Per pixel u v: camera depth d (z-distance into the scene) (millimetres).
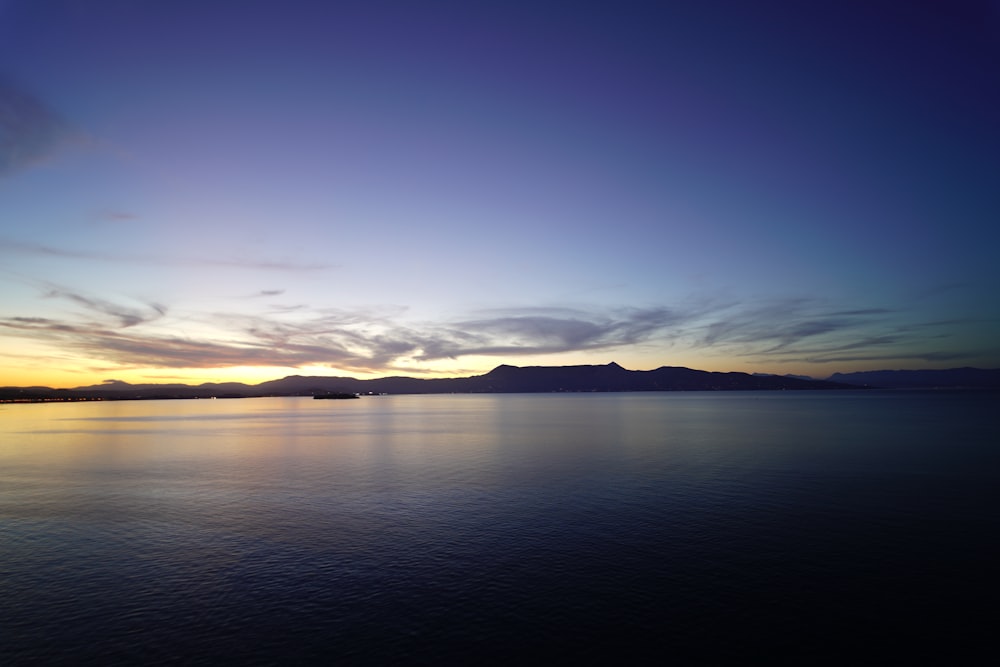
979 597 22062
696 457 59938
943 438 77625
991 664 17469
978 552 27156
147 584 24141
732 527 31578
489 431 103125
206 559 27281
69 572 25656
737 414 150000
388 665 17672
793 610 21094
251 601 22328
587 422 124500
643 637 19203
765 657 17938
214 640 19281
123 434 103500
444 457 64000
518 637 19281
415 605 21797
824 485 43094
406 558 27031
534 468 54031
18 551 28734
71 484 47656
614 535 30312
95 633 19844
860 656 17969
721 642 18844
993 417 124562
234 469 56031
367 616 20938
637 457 60688
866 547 27969
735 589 23016
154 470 55688
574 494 40844
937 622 20109
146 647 18875
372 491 43250
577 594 22641
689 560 26344
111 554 28141
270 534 31312
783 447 68250
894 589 22891
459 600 22188
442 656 18125
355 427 120938
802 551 27453
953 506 36031
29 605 22141
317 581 24312
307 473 52875
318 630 19891
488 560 26641
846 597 22156
